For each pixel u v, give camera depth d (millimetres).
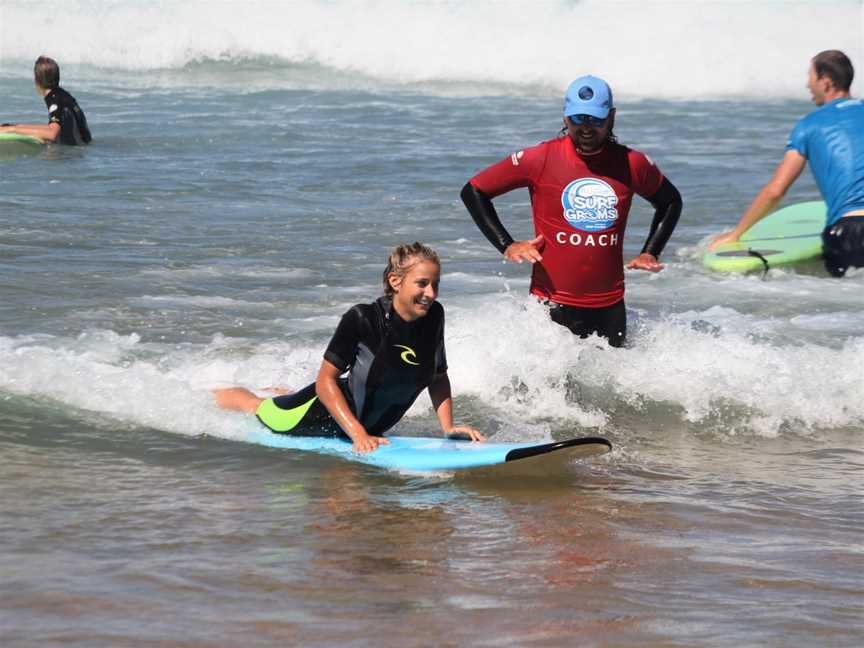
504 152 37719
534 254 16656
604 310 17359
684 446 15438
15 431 14625
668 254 27016
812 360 17859
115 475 13422
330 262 24484
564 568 11023
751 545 11828
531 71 57344
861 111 26031
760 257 25797
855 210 25625
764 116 49969
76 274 22469
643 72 57781
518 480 13836
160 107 45500
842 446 15602
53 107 36062
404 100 50531
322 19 58281
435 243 26656
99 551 11039
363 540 11648
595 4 60688
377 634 9359
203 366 17359
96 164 33844
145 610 9688
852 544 11914
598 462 14680
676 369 17500
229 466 13961
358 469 14023
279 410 15102
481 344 17516
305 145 38156
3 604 9688
